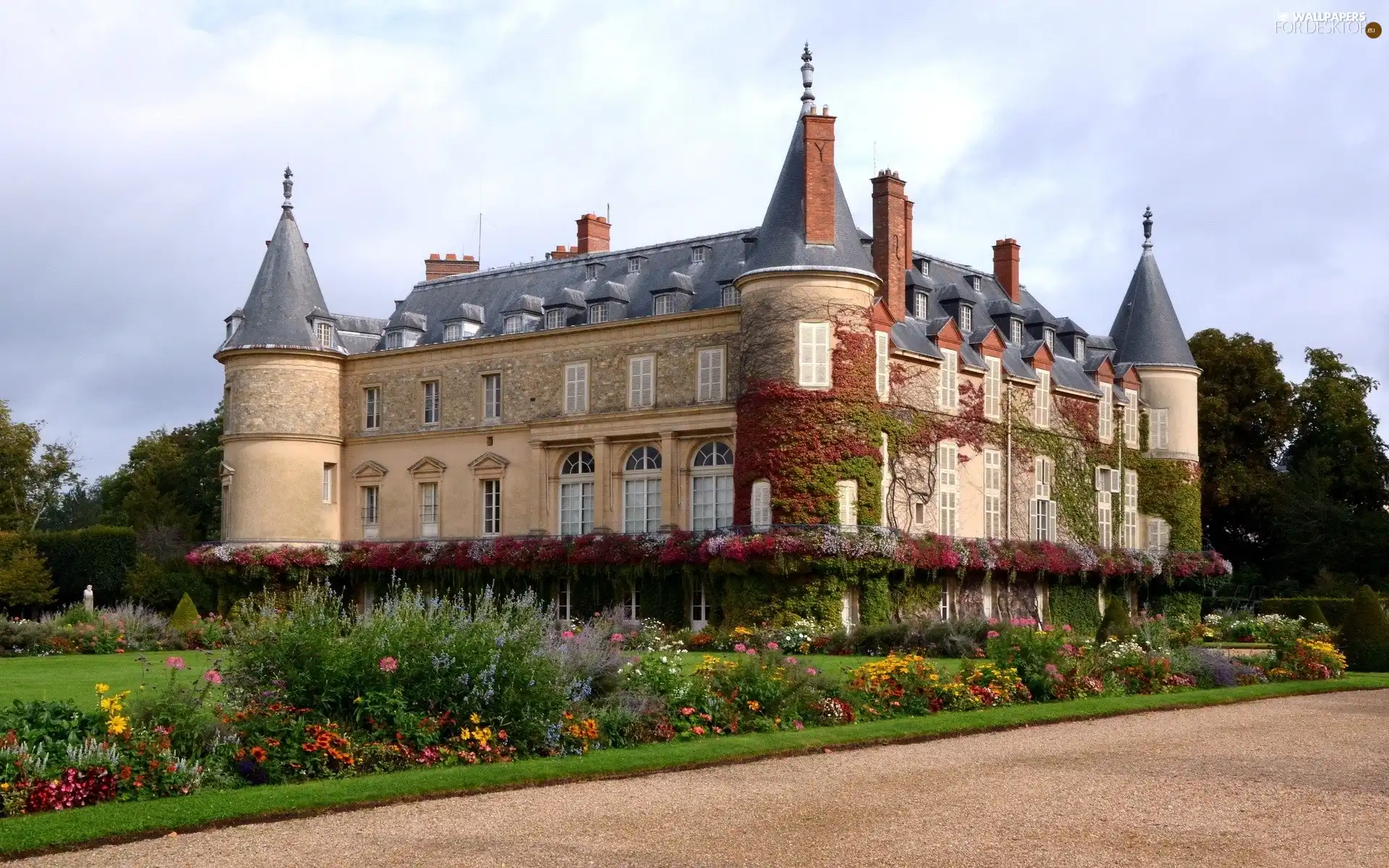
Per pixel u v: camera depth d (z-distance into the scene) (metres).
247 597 55.16
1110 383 59.59
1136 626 37.81
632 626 37.41
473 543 52.22
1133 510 60.38
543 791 16.95
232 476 56.19
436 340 57.44
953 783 17.69
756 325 45.69
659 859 13.48
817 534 43.88
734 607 45.03
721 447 48.50
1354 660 38.47
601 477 50.62
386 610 20.33
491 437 53.78
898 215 51.16
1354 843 14.34
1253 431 70.62
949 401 50.62
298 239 58.19
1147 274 63.38
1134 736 22.56
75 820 14.52
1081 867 13.28
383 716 18.52
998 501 52.66
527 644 20.12
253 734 17.33
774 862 13.38
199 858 13.42
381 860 13.38
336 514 57.16
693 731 21.09
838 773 18.44
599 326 51.00
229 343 56.81
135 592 58.97
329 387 57.16
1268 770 18.86
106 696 18.23
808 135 46.19
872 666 25.47
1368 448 70.81
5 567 62.53
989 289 59.44
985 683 26.58
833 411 44.91
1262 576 70.56
